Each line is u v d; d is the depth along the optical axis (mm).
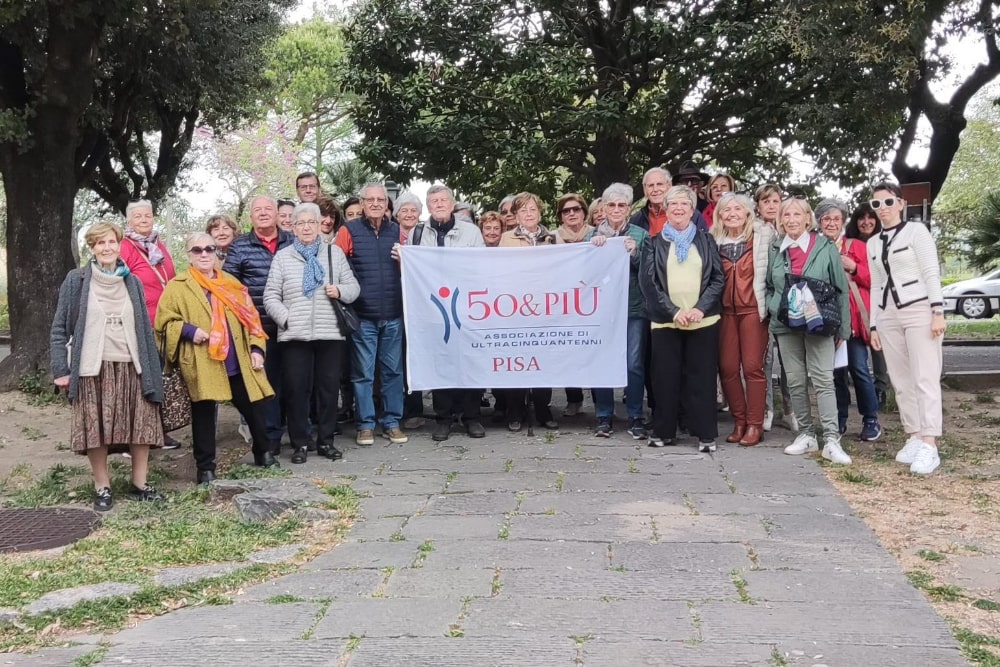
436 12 12234
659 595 4070
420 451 7113
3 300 29859
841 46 9047
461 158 13109
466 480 6180
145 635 3807
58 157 11312
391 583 4301
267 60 18172
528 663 3428
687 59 12500
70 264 11500
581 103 13547
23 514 5723
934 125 12664
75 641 3787
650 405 7844
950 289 26516
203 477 6355
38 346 11031
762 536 4875
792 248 6652
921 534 4926
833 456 6500
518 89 12227
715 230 7039
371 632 3744
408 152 12781
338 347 6945
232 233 7887
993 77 12258
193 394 6145
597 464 6527
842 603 3949
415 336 7457
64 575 4504
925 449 6270
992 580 4242
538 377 7426
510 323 7422
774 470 6270
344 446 7363
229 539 5031
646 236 7203
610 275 7344
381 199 7297
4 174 11289
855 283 7230
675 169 15094
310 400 7633
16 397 10312
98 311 5672
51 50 10781
